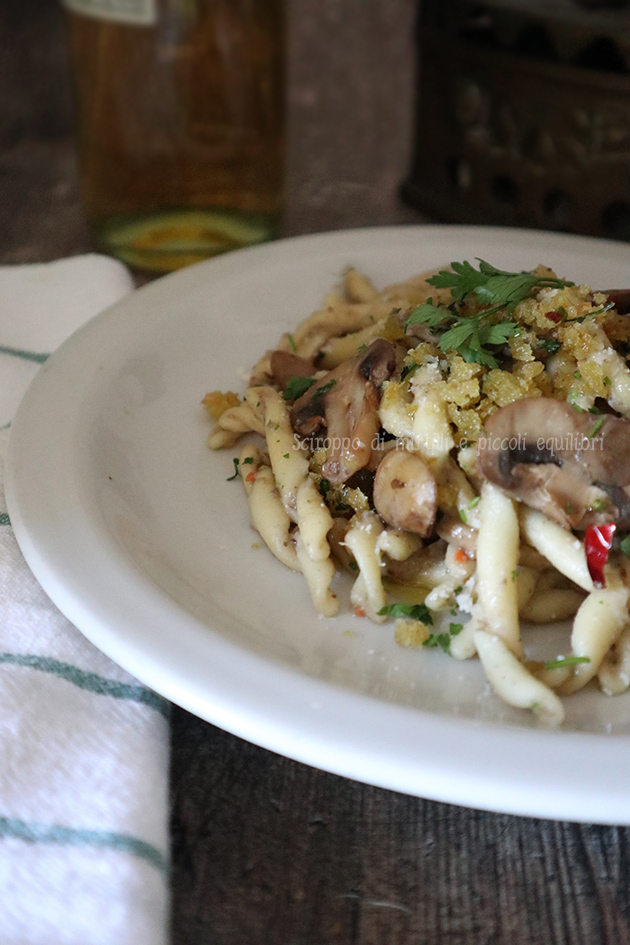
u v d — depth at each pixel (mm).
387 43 587
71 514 274
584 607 272
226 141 432
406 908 233
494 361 293
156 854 226
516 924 231
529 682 257
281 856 240
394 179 574
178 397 344
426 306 306
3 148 572
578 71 425
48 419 304
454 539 288
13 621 262
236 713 233
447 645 275
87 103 421
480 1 443
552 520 281
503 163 465
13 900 218
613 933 230
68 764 237
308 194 534
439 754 228
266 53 427
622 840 245
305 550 290
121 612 250
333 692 237
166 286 365
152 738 245
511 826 247
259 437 337
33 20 547
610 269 396
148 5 402
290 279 385
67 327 374
